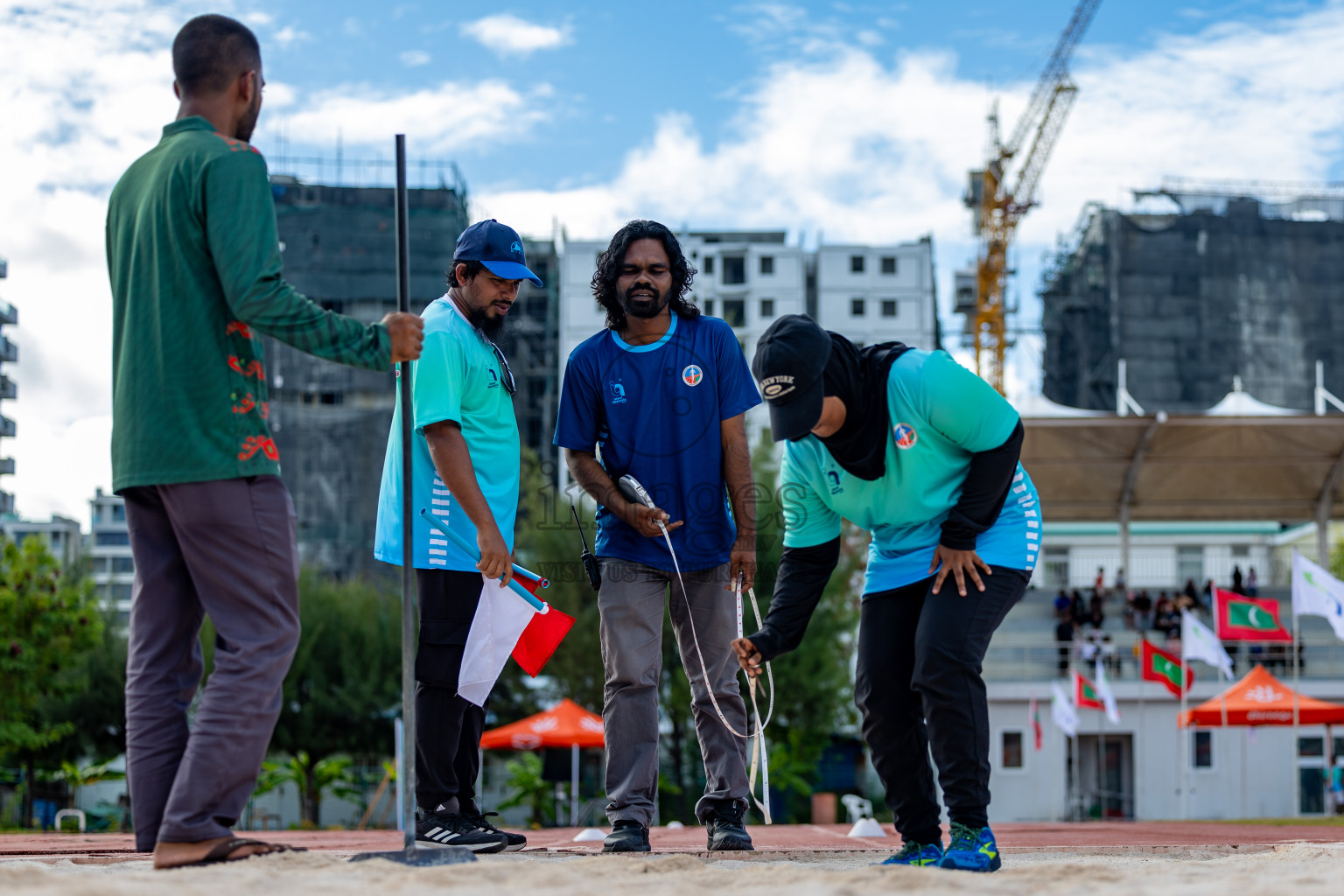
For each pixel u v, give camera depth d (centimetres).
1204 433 3362
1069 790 3475
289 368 7431
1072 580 6269
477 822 583
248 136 443
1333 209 9319
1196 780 3459
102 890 304
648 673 566
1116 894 325
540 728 2447
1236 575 4194
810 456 497
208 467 402
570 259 8556
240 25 439
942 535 468
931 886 341
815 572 513
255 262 397
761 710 3384
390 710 3781
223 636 407
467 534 558
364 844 736
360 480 7356
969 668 453
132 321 412
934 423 463
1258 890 323
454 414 538
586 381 584
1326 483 3491
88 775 4003
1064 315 9288
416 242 7750
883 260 9094
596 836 988
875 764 495
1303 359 8831
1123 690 3488
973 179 10538
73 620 3155
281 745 3709
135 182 426
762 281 8925
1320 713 2570
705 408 579
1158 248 8888
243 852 396
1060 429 3366
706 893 329
